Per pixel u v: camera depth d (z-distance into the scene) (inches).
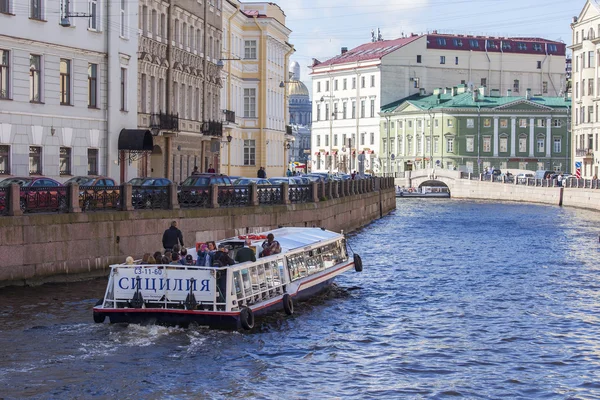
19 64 1770.4
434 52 6373.0
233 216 1806.1
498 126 5954.7
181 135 2625.5
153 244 1587.1
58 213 1412.4
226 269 1132.5
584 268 1836.9
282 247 1362.0
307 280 1370.6
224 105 3415.4
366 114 6496.1
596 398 911.0
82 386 902.4
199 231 1704.0
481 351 1089.4
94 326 1130.7
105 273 1489.9
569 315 1311.5
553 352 1088.2
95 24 2032.5
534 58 6555.1
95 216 1469.0
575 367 1021.8
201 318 1117.1
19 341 1056.8
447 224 3058.6
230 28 3454.7
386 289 1531.7
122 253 1524.4
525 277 1696.6
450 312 1327.5
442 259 1972.2
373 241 2390.5
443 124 5925.2
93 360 990.4
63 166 1925.4
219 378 948.6
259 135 3843.5
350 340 1133.7
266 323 1213.1
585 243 2375.7
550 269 1817.2
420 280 1640.0
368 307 1359.5
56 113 1887.3
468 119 5925.2
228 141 3201.3
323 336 1150.3
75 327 1124.5
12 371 942.4
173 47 2539.4
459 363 1033.5
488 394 919.0
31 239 1363.2
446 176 5433.1
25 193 1373.0
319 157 6943.9
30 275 1366.9
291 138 4429.1
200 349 1049.5
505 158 5949.8
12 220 1334.9
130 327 1130.0
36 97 1833.2
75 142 1957.4
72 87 1940.2
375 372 991.0
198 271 1122.0
